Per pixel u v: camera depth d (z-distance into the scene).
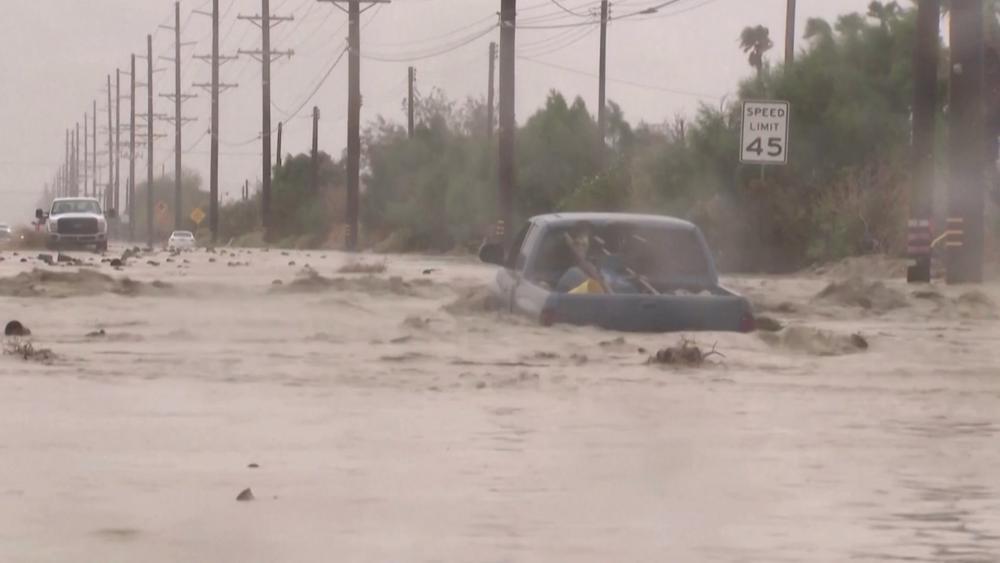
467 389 37.47
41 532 20.44
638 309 48.75
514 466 26.22
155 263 134.88
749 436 30.17
